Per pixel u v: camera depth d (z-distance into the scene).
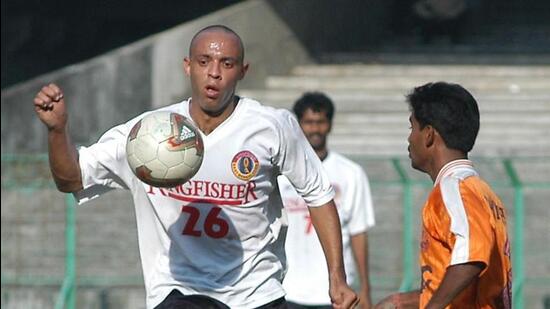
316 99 34.56
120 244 47.94
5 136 52.16
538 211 47.34
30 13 77.81
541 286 45.38
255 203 23.03
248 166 22.72
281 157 23.06
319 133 34.66
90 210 48.03
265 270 23.53
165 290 23.17
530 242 47.16
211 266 23.12
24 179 46.06
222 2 78.19
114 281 46.06
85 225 47.91
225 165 22.67
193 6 78.44
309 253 34.19
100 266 47.62
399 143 54.66
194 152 21.88
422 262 21.78
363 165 48.22
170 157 21.69
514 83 61.28
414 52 69.00
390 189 47.50
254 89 59.94
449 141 21.86
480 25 74.00
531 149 52.75
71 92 52.75
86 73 52.91
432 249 21.58
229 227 23.02
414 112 22.19
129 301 46.06
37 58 77.50
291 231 34.25
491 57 65.50
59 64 77.56
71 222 45.28
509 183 46.31
